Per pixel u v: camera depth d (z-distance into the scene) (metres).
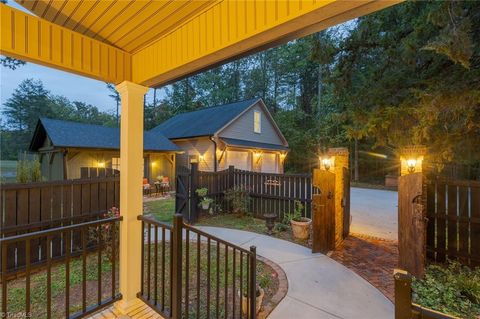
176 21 2.26
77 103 29.69
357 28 4.45
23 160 5.40
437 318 0.96
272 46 2.12
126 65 2.80
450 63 3.66
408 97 3.97
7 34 1.96
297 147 18.02
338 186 4.85
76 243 4.02
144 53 2.71
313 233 4.30
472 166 7.01
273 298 2.91
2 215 3.27
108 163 10.16
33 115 23.59
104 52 2.61
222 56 2.14
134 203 2.69
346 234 5.21
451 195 3.76
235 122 12.89
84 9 2.07
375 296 2.95
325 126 16.22
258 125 14.60
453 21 2.90
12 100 22.73
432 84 3.58
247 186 7.19
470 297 2.79
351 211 7.96
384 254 4.28
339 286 3.18
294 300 2.86
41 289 3.06
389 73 4.27
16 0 2.01
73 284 3.20
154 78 2.62
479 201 3.51
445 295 2.80
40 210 3.63
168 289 3.09
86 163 9.52
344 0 1.46
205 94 22.70
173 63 2.38
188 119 15.22
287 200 6.36
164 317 2.26
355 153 16.08
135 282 2.67
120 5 2.02
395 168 15.54
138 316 2.46
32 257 3.53
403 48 3.95
